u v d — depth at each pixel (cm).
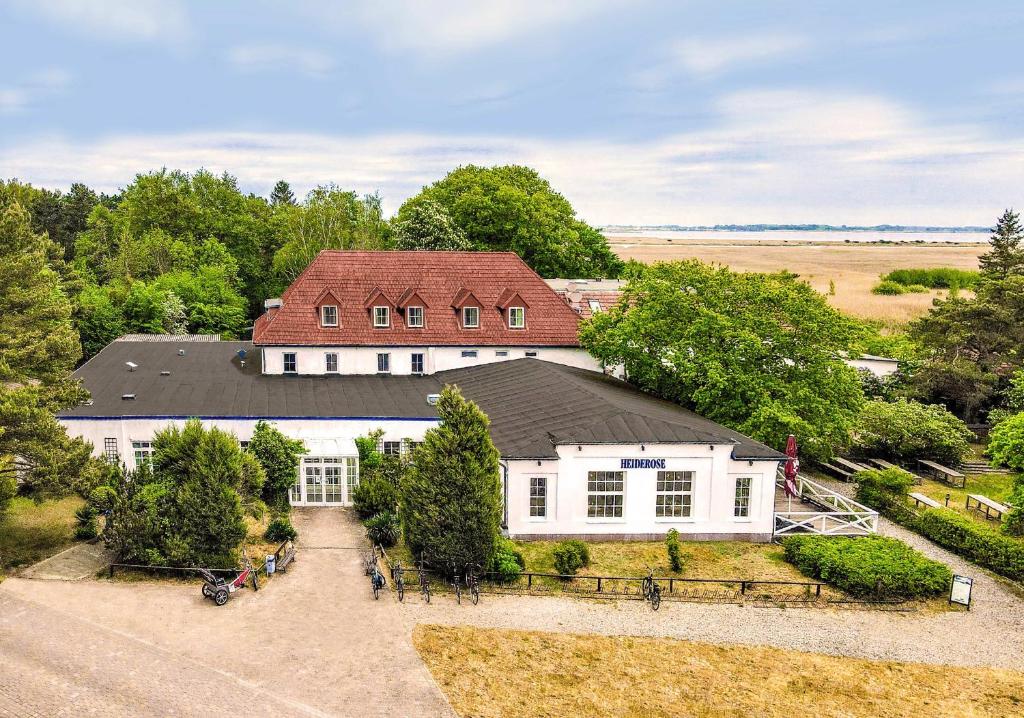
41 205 11575
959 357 5716
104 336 6725
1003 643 2638
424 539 2875
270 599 2691
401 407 4150
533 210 8525
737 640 2570
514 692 2175
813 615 2780
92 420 3794
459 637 2472
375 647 2372
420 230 7788
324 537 3406
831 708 2202
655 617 2702
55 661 2177
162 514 2861
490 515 2873
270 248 10362
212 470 2858
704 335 4112
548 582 2942
